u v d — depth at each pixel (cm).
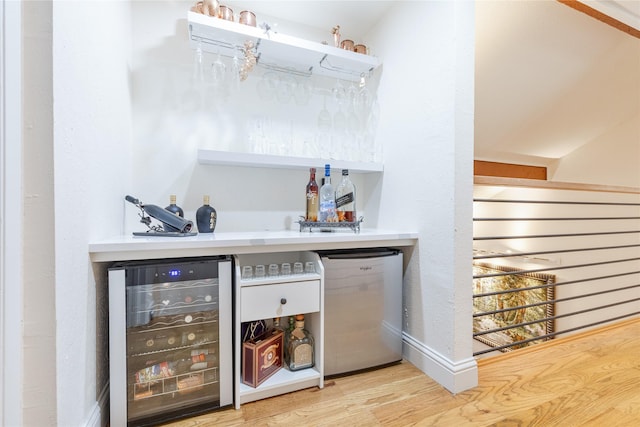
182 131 164
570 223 384
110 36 117
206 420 113
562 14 219
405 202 166
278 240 128
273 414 117
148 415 110
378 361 152
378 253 154
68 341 82
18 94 70
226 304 120
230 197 174
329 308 142
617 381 135
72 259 84
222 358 120
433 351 143
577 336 187
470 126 137
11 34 69
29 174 72
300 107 193
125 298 106
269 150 182
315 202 171
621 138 350
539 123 339
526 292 405
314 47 168
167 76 161
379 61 185
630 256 330
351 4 176
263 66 183
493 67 255
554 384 133
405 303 164
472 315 138
